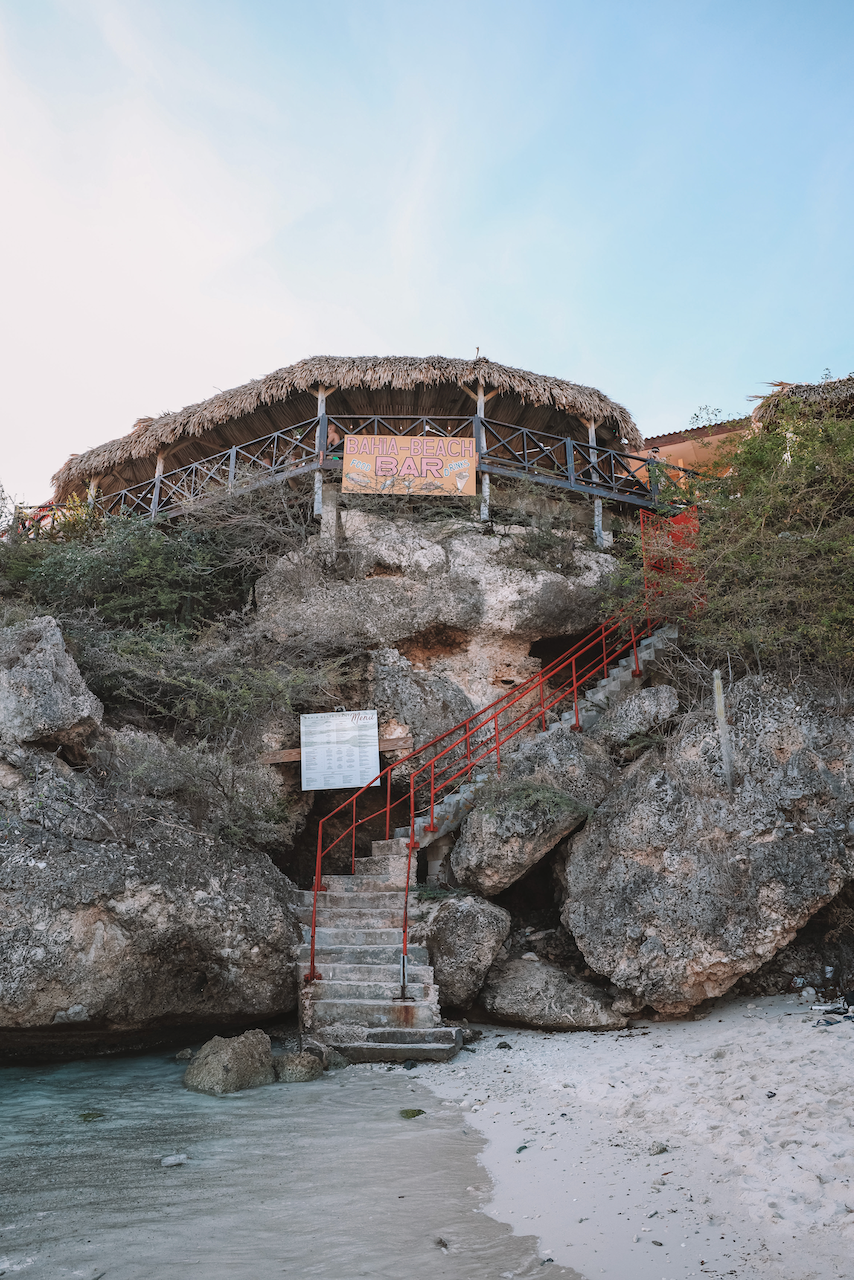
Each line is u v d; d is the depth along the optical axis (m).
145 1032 9.06
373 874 11.10
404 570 14.23
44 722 9.20
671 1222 4.59
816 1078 6.41
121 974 8.44
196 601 14.41
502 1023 9.84
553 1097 7.05
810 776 9.48
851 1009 8.62
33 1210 4.90
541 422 17.09
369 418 15.39
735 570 11.57
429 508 14.98
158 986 8.77
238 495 14.77
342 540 14.53
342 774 11.85
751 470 13.19
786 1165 5.02
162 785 9.82
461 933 9.73
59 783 8.97
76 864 8.40
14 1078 7.99
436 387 15.57
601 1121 6.38
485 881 10.28
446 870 11.00
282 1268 4.20
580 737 11.48
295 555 14.39
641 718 11.36
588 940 9.66
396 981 9.11
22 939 7.96
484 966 9.66
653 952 9.28
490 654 14.45
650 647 13.00
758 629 10.58
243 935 9.05
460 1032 8.88
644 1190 5.04
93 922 8.33
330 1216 4.82
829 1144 5.15
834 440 12.33
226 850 9.61
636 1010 9.51
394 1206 4.96
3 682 9.39
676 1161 5.41
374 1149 5.95
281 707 12.42
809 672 10.24
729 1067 7.14
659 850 9.66
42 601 13.72
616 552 15.91
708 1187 4.97
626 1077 7.34
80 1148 5.98
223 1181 5.35
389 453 14.70
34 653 9.67
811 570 10.77
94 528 15.39
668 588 12.38
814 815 9.39
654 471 15.73
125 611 13.78
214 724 12.15
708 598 11.83
